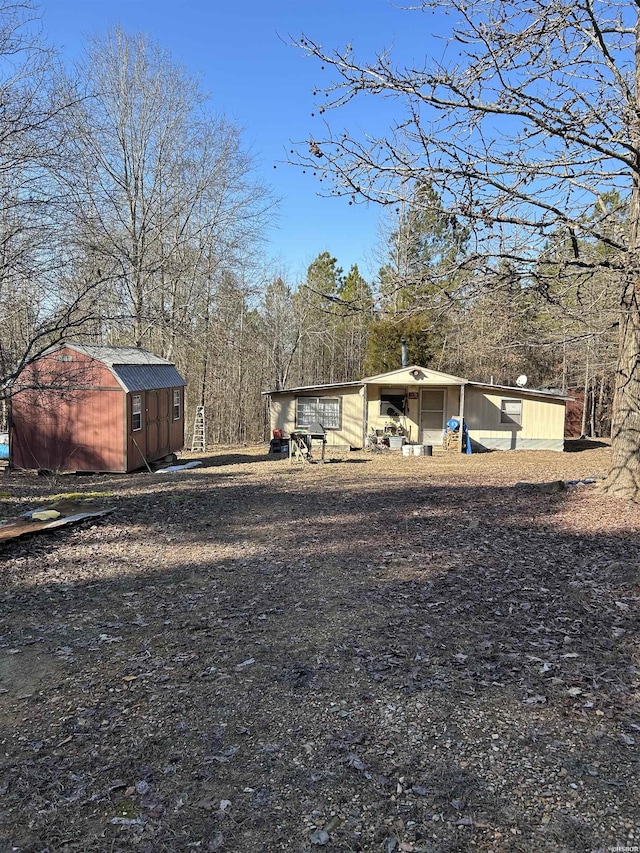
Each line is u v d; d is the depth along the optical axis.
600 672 3.33
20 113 8.20
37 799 2.38
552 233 5.75
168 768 2.56
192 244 22.91
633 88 6.17
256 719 2.94
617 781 2.37
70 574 5.58
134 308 18.97
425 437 19.88
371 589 4.93
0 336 10.22
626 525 6.64
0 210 8.50
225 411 27.97
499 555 5.79
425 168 5.21
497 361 24.33
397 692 3.17
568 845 2.05
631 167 5.61
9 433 14.37
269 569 5.65
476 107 5.19
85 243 10.62
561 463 15.01
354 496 9.80
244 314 27.61
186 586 5.17
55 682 3.40
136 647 3.87
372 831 2.15
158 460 16.92
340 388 19.67
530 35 5.18
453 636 3.90
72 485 12.18
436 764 2.53
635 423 8.02
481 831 2.13
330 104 5.39
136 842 2.13
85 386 13.34
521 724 2.82
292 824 2.20
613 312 7.51
